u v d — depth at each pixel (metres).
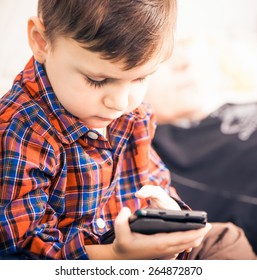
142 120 0.92
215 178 1.37
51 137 0.78
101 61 0.68
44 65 0.81
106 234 0.82
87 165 0.81
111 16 0.67
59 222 0.83
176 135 1.43
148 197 0.82
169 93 1.46
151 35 0.68
